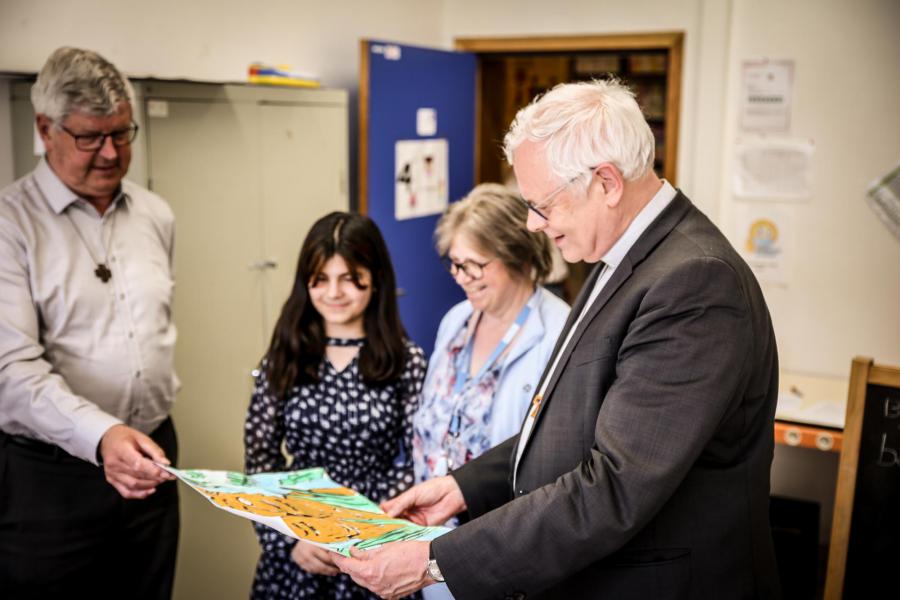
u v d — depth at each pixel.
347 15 4.08
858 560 2.35
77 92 1.98
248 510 1.49
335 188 3.38
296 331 2.10
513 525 1.37
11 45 2.50
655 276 1.38
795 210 3.96
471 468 1.77
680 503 1.42
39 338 2.08
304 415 2.11
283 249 3.10
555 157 1.39
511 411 1.87
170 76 3.08
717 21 4.01
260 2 3.51
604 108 1.38
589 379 1.45
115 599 2.27
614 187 1.39
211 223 2.73
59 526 2.10
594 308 1.47
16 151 2.52
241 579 3.00
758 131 3.99
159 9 3.01
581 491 1.34
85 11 2.72
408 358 2.18
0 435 2.06
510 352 1.90
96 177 2.08
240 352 2.91
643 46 4.48
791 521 3.36
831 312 3.93
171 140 2.54
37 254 2.04
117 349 2.17
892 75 3.73
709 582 1.44
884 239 3.81
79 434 1.91
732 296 1.34
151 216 2.32
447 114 4.53
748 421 1.43
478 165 4.98
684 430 1.31
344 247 2.04
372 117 3.89
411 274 4.27
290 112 3.08
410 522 1.64
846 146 3.84
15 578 2.11
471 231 1.86
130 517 2.23
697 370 1.32
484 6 4.82
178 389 2.42
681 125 4.43
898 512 2.30
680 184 4.45
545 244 1.94
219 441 2.85
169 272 2.38
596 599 1.46
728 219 4.10
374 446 2.13
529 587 1.38
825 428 3.02
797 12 3.86
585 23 4.60
